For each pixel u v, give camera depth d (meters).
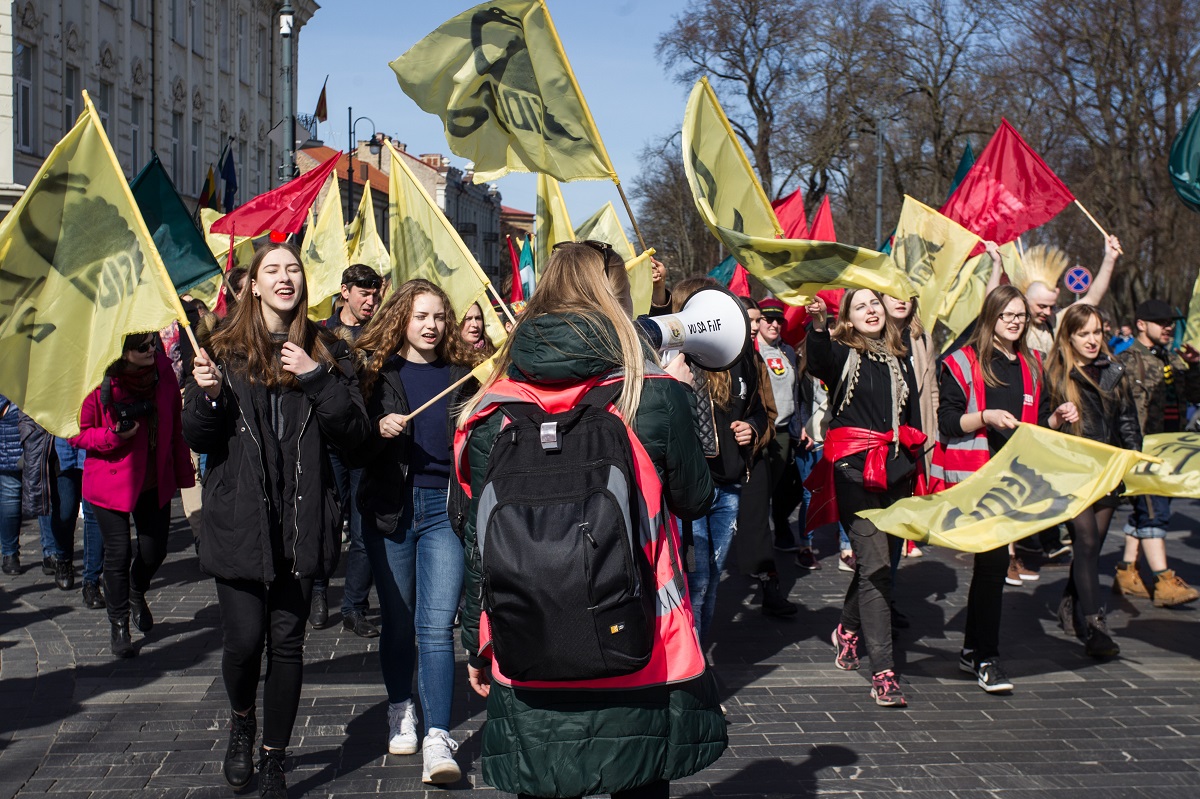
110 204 4.43
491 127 5.70
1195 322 8.10
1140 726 5.21
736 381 5.69
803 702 5.56
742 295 9.33
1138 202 29.80
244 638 4.19
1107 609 7.60
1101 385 6.63
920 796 4.40
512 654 2.68
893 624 7.12
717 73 38.94
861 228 40.81
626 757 2.72
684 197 46.50
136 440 6.32
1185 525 10.82
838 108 36.25
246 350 4.22
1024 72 30.50
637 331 2.96
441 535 4.69
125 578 6.32
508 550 2.66
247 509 4.12
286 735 4.26
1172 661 6.32
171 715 5.28
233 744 4.35
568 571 2.62
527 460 2.77
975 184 9.35
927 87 34.84
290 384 4.26
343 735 5.05
